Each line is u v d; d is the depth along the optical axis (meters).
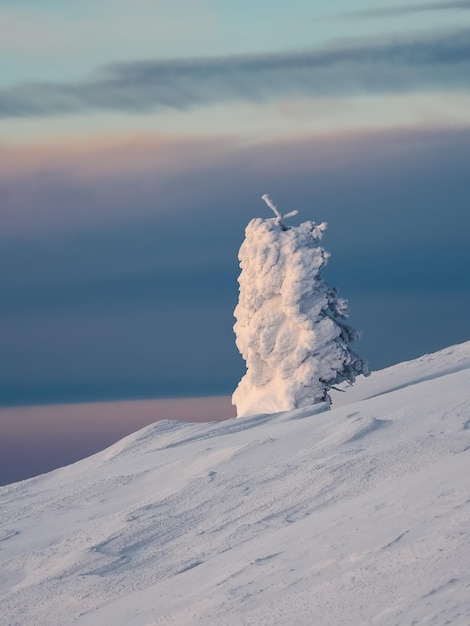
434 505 23.44
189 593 23.12
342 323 64.88
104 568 30.45
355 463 36.34
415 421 43.09
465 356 86.31
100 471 49.53
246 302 63.75
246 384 65.94
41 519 41.16
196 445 50.25
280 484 36.72
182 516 35.31
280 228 63.97
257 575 22.38
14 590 30.22
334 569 20.58
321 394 63.81
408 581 17.72
